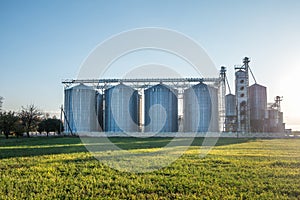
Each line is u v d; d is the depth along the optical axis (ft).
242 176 46.65
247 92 196.95
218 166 56.29
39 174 48.91
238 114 195.11
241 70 198.08
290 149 92.58
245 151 85.35
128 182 42.78
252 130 213.05
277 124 217.36
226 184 41.32
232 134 176.76
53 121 225.56
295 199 34.17
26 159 66.95
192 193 37.14
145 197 35.37
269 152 82.38
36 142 126.41
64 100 167.22
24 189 39.06
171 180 43.93
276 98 233.96
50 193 36.83
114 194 36.40
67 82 166.09
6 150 89.30
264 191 37.50
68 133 167.43
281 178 45.39
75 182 42.78
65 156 72.02
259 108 213.25
